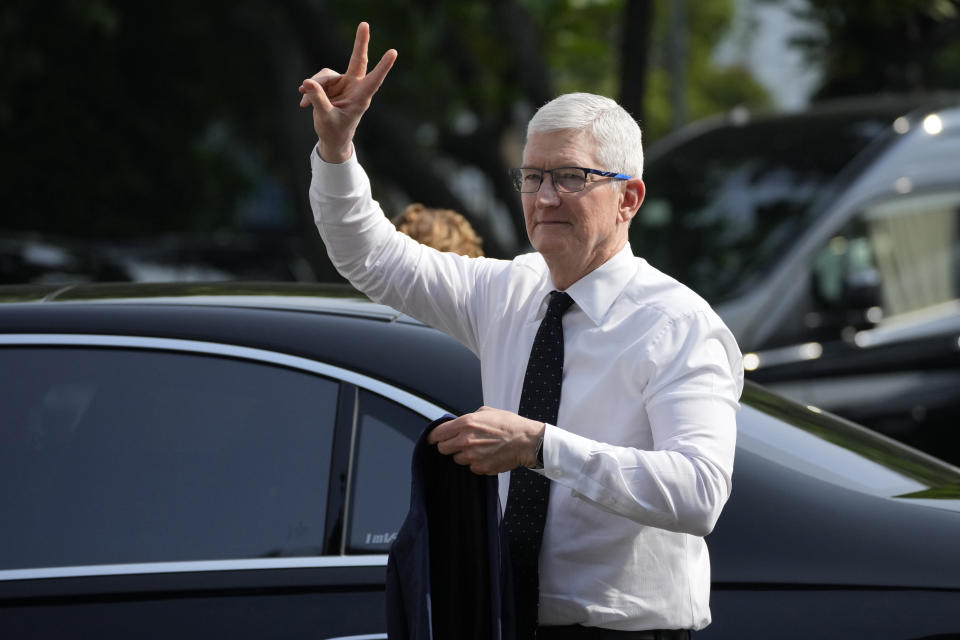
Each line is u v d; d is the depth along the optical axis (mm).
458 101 28094
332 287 9078
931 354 18156
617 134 6324
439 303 7105
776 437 8242
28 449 7531
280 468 7336
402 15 26531
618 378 6219
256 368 7543
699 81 68188
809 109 21109
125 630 7023
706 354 6125
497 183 28797
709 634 6910
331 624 6945
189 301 8125
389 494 7219
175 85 36406
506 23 25844
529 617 6312
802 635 6910
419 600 5926
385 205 33812
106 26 30250
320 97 6664
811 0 29891
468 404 7312
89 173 37656
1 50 31047
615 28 28141
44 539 7332
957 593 7059
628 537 6242
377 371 7449
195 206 40812
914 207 18531
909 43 30125
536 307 6664
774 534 7211
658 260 19172
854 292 17906
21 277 24422
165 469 7426
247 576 7113
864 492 7668
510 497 6410
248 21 29297
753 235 18672
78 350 7695
